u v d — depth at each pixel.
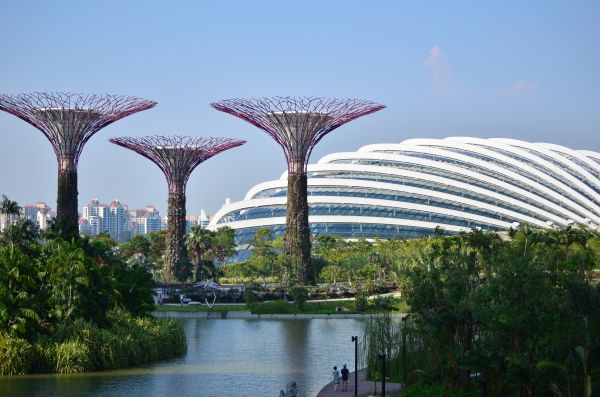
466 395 54.16
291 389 57.72
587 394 44.66
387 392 61.78
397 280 142.00
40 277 76.12
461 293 60.91
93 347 73.56
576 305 49.56
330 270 161.25
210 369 75.31
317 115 135.75
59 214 131.25
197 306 134.00
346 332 104.94
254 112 137.50
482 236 106.81
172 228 154.12
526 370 48.56
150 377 70.62
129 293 88.19
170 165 152.88
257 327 111.38
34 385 65.88
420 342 68.19
